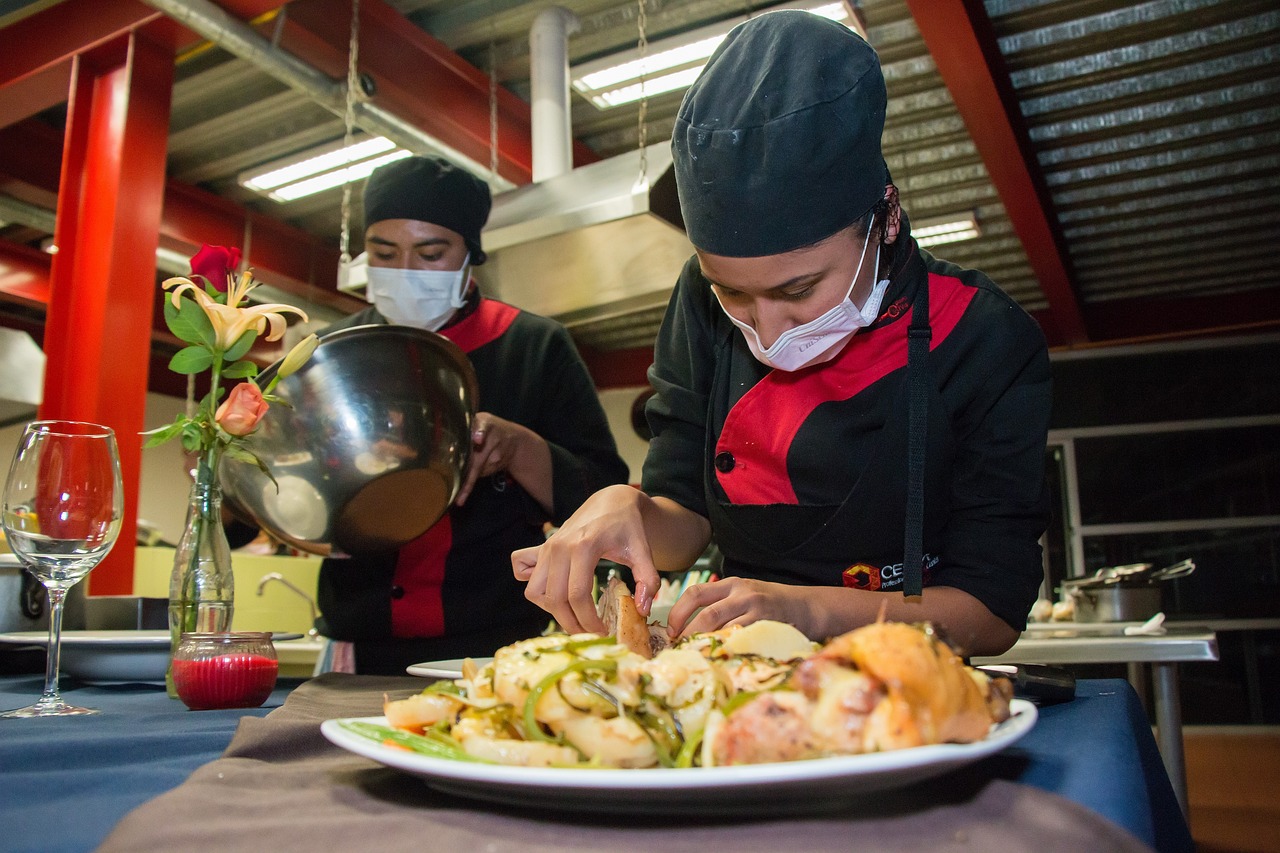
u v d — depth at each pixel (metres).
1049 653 1.66
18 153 4.84
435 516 1.19
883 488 1.09
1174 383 7.77
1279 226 6.49
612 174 2.78
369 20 3.93
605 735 0.45
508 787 0.40
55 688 0.92
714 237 0.89
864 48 0.90
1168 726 1.97
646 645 0.73
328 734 0.49
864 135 0.87
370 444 1.08
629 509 0.92
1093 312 7.83
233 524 1.51
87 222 3.66
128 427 3.49
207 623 1.05
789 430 1.14
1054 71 4.82
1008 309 1.09
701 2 4.12
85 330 3.54
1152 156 5.63
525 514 1.72
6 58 3.88
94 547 0.92
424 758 0.42
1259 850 3.29
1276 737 6.69
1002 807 0.40
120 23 3.67
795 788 0.38
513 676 0.48
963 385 1.07
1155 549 7.57
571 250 2.87
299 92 4.32
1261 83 4.97
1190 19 4.46
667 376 1.36
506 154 4.59
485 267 3.04
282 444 1.08
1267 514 7.42
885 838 0.37
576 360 1.86
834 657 0.42
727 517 1.21
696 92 0.91
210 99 4.67
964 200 6.15
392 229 1.73
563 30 4.12
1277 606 7.30
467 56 4.53
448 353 1.19
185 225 5.48
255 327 1.06
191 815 0.43
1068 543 7.75
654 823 0.41
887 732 0.39
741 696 0.43
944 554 1.11
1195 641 1.60
